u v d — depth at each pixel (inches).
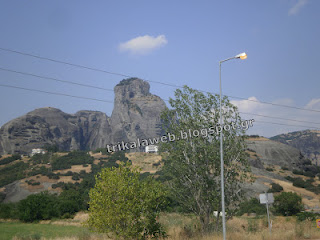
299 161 6245.1
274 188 3597.4
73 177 5334.6
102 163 6333.7
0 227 1930.4
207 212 1031.0
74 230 1701.5
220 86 922.7
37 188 4896.7
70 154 7116.1
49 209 2564.0
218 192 1010.1
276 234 898.7
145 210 767.7
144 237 791.1
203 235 958.4
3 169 6348.4
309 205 3159.5
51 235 1397.6
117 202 730.2
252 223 1322.6
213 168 1054.4
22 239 1192.2
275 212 2551.7
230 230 1061.1
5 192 4881.9
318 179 5226.4
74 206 2898.6
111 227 737.0
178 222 1246.3
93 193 759.7
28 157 7623.0
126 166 794.2
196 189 1035.3
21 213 2426.2
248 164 1045.2
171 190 1051.9
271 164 5940.0
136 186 760.3
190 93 1101.1
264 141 6668.3
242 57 898.7
